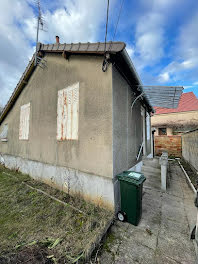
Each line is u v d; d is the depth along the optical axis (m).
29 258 1.49
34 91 4.99
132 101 3.88
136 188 2.18
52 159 3.95
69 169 3.36
